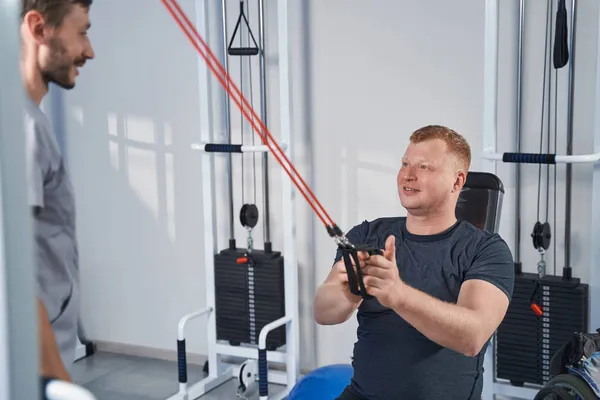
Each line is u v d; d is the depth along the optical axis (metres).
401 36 2.73
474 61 2.64
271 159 2.99
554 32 2.49
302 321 3.04
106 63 3.21
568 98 2.41
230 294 2.94
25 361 0.44
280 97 2.68
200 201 3.15
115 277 3.38
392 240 1.32
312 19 2.85
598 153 2.27
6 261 0.43
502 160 2.31
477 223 1.93
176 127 3.14
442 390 1.54
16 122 0.43
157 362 3.31
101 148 3.29
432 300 1.35
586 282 2.56
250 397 2.90
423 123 2.74
